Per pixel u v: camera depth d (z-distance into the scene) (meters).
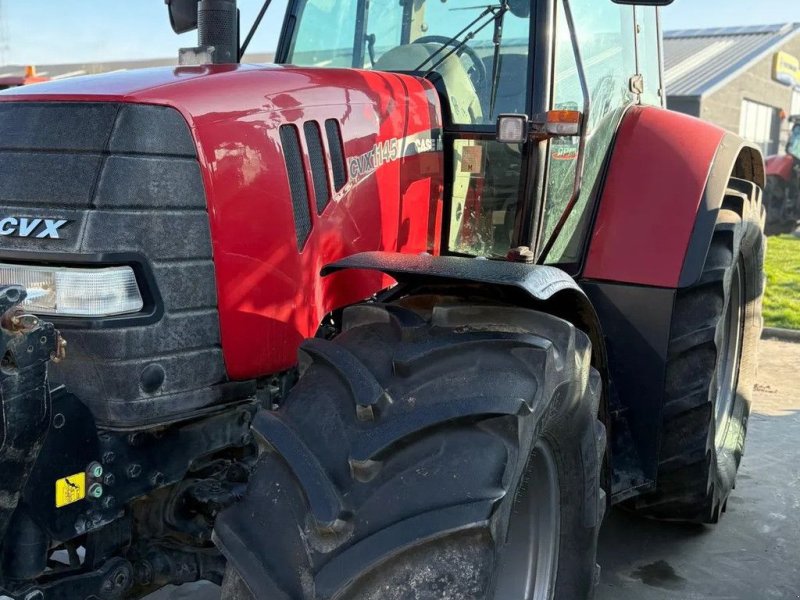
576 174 2.55
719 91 24.44
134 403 1.81
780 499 3.59
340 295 2.28
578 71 2.59
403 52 2.79
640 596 2.83
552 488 2.12
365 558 1.58
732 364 3.64
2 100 1.96
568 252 2.83
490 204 2.66
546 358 1.89
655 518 3.17
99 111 1.85
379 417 1.75
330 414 1.78
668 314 2.72
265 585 1.63
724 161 2.92
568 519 2.18
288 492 1.72
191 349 1.90
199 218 1.89
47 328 1.60
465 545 1.63
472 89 2.67
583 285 2.80
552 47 2.61
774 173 13.84
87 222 1.78
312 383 1.88
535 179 2.53
